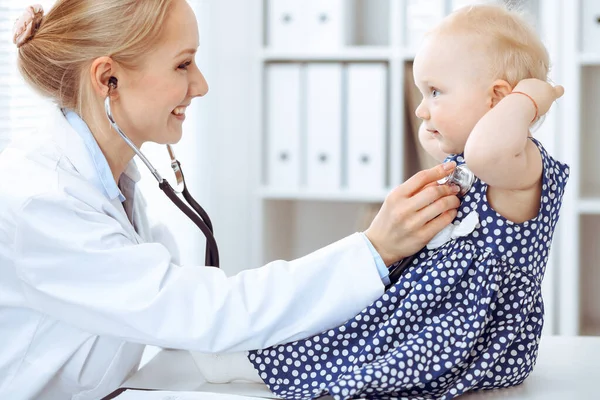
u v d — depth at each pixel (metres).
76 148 1.08
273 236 2.46
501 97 0.94
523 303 0.94
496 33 0.95
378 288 0.95
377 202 2.37
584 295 2.39
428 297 0.92
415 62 0.99
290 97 2.31
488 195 0.93
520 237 0.93
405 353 0.90
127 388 0.96
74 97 1.10
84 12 1.05
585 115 2.34
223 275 0.99
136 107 1.08
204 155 2.16
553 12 2.10
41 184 1.02
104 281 0.98
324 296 0.96
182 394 0.92
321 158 2.30
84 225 0.99
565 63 2.11
